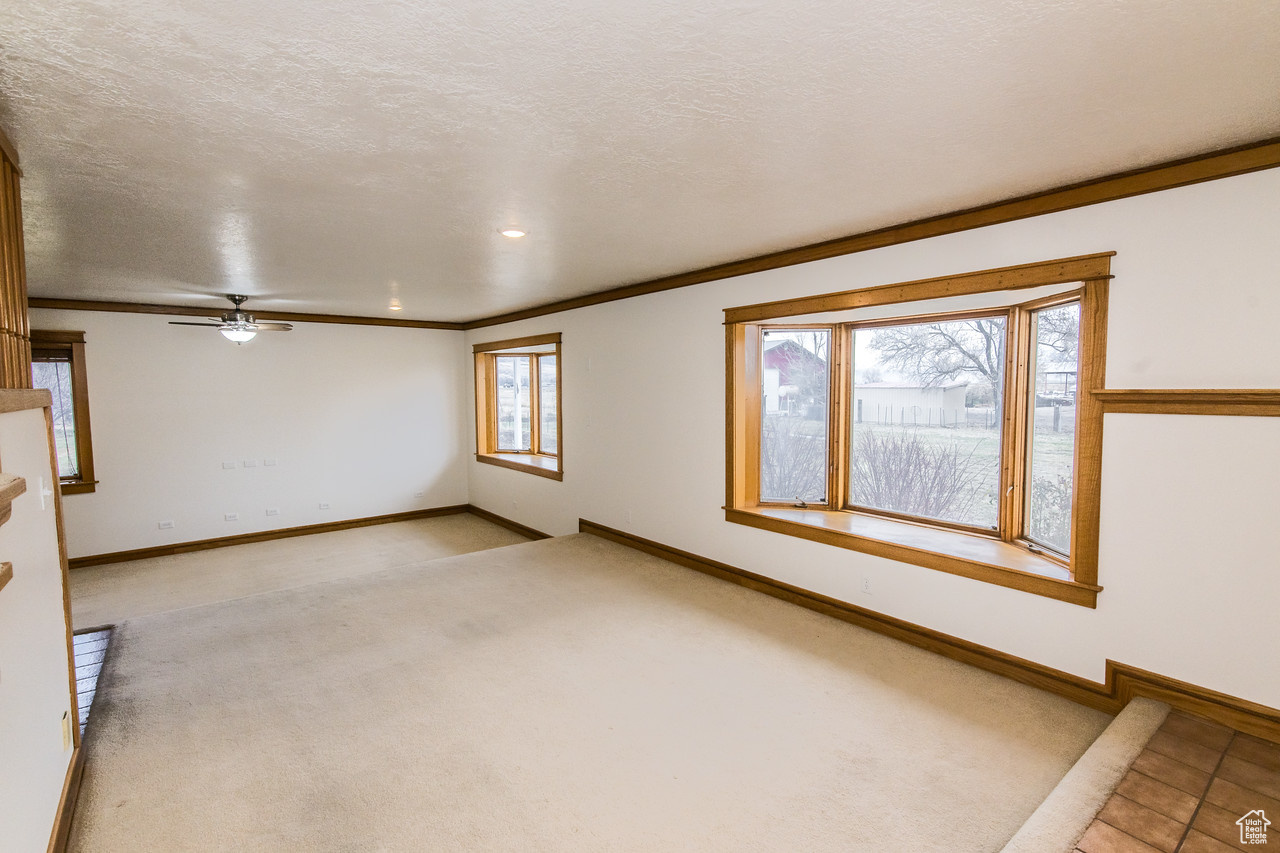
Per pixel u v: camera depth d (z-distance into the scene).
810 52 1.54
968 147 2.21
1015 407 3.44
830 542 3.82
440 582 4.54
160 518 6.21
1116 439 2.60
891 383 4.07
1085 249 2.65
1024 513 3.44
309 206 2.82
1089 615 2.72
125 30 1.39
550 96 1.77
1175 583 2.46
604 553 5.25
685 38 1.46
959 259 3.09
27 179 2.40
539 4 1.31
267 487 6.82
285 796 2.22
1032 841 1.84
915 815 2.10
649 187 2.61
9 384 1.84
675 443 4.89
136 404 6.03
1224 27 1.42
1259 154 2.19
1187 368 2.40
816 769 2.36
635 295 5.16
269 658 3.32
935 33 1.45
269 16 1.34
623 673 3.13
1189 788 2.03
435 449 8.05
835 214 3.07
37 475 1.99
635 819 2.10
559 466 6.36
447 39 1.45
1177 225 2.40
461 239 3.48
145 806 2.16
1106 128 2.06
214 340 6.43
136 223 3.07
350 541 6.86
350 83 1.67
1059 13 1.37
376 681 3.07
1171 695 2.48
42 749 1.83
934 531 3.76
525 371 8.03
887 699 2.85
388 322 7.57
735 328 4.32
